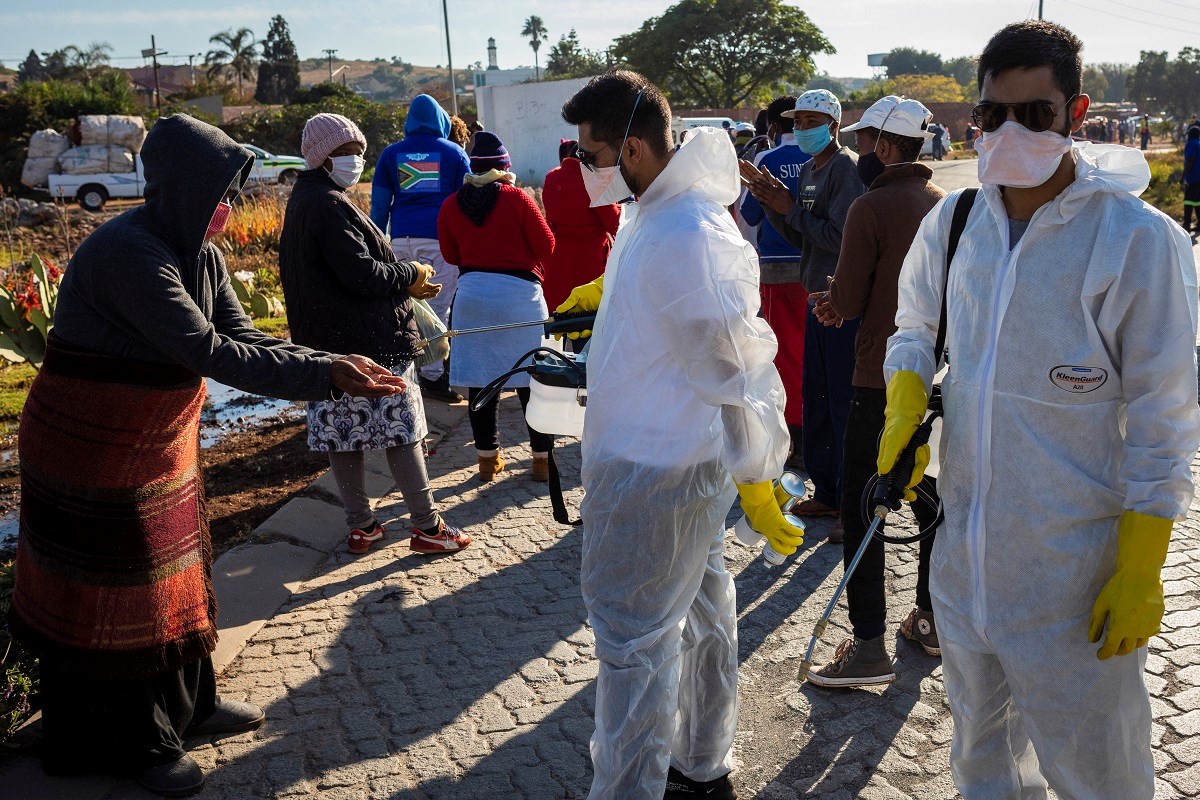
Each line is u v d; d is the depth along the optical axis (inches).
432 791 118.4
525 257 216.4
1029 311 82.4
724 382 93.8
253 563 175.0
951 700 96.6
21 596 115.3
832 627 153.5
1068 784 89.4
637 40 2586.1
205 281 115.6
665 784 106.7
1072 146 80.4
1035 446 83.5
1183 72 3887.8
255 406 292.8
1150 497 79.4
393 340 173.8
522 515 202.1
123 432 108.7
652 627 102.0
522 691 138.6
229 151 109.3
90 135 1076.5
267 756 125.7
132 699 115.7
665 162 99.0
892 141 139.9
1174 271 77.9
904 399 93.5
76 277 107.0
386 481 219.1
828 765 122.1
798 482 106.4
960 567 89.9
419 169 270.8
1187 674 135.4
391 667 145.6
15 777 119.1
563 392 121.0
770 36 2512.3
